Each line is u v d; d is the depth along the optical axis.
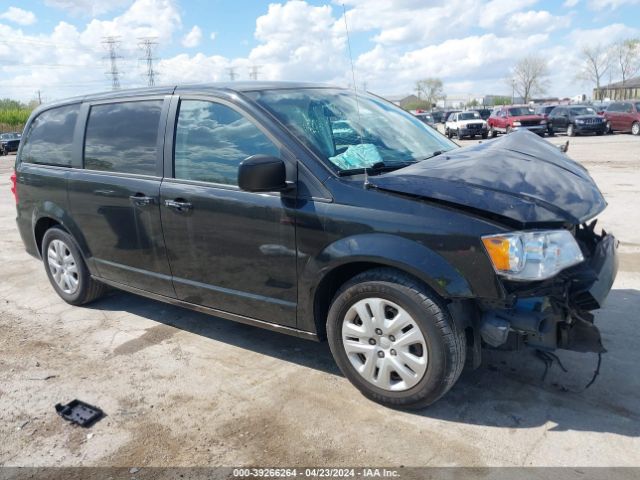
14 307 5.06
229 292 3.59
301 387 3.40
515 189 2.86
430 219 2.78
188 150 3.70
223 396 3.35
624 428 2.84
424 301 2.80
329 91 4.03
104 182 4.16
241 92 3.55
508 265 2.62
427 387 2.89
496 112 30.06
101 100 4.38
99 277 4.56
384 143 3.63
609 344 3.72
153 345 4.10
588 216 2.89
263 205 3.27
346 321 3.12
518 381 3.32
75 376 3.68
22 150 5.14
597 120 25.56
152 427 3.06
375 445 2.80
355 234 2.95
